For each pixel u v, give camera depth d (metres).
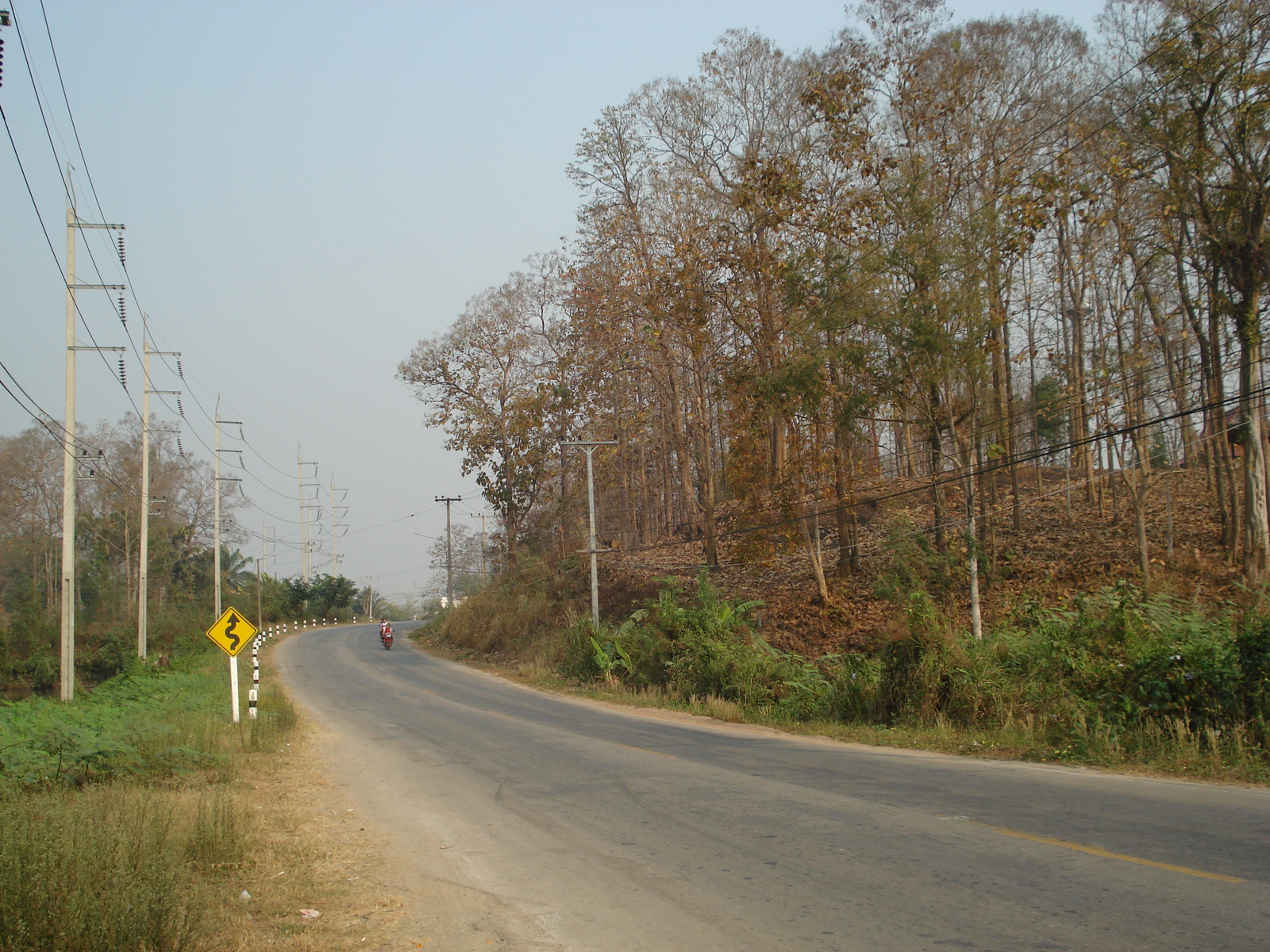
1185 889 6.22
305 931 6.08
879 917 5.92
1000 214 25.12
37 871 5.34
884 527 37.97
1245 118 21.81
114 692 26.91
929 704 17.50
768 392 30.00
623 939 5.84
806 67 33.28
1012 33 30.34
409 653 53.72
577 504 54.97
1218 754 11.74
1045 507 37.56
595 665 31.70
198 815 8.27
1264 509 24.73
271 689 26.12
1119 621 16.27
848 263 26.92
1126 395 27.47
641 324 40.62
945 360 25.47
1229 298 25.03
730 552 42.25
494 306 55.91
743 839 8.34
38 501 70.25
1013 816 8.87
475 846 8.62
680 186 35.12
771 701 22.58
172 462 73.94
